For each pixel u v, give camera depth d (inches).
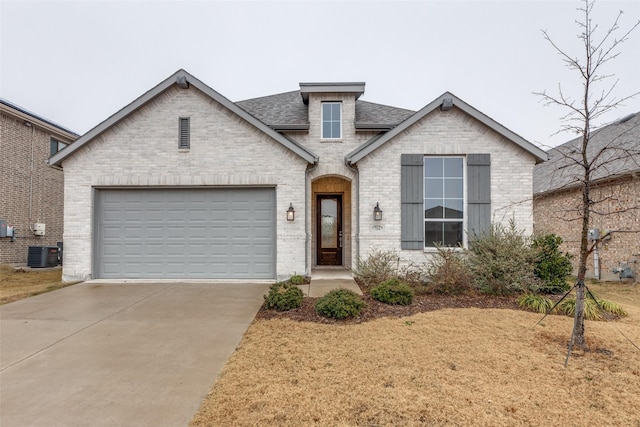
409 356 161.3
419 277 318.3
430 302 261.0
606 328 201.9
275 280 350.6
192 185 354.3
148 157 355.3
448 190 362.3
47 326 211.0
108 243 360.5
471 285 284.4
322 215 460.8
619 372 145.7
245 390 131.1
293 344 177.6
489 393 127.7
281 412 116.0
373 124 391.9
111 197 362.0
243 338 188.7
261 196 360.2
